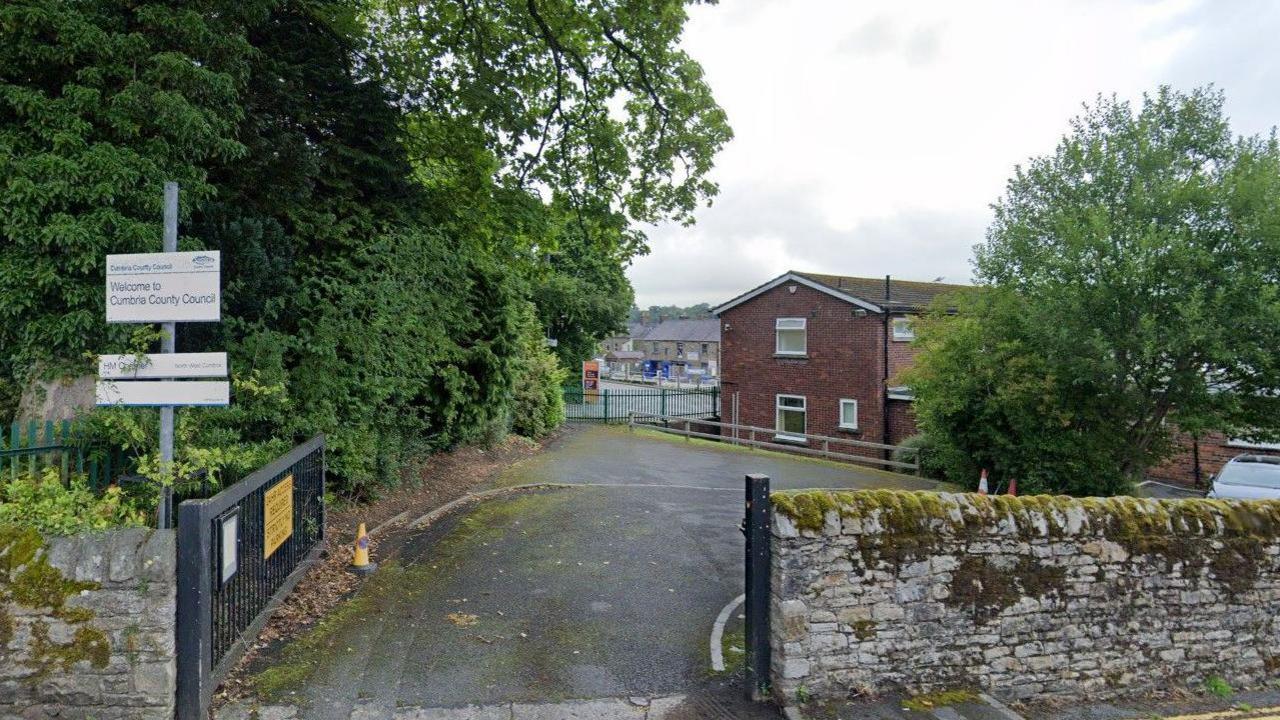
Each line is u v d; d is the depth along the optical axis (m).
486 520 10.20
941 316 14.77
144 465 5.40
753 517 5.32
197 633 4.51
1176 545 5.98
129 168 6.37
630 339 99.12
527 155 13.77
